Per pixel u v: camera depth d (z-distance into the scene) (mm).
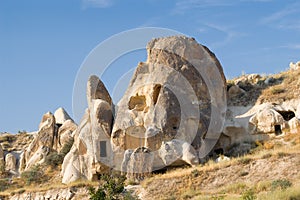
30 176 52625
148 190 42594
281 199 34031
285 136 48000
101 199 37312
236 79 58531
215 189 41000
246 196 35594
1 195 49344
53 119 58469
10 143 65375
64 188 46844
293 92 52438
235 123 49938
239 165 42875
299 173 40188
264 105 50812
